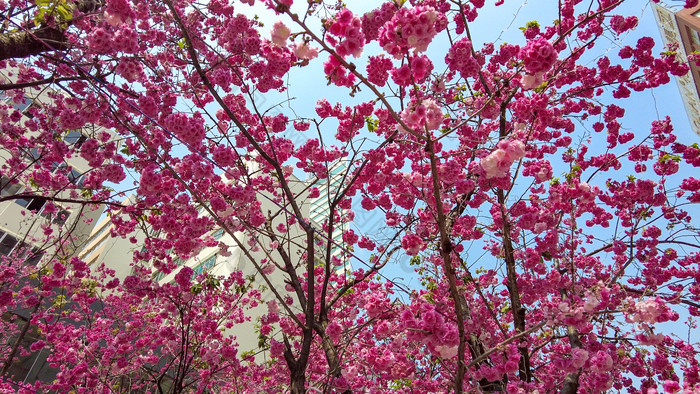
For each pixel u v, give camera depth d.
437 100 5.59
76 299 9.37
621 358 6.04
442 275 6.93
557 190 5.94
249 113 6.66
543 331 6.88
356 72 2.95
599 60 6.84
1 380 8.10
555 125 7.63
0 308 8.77
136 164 5.95
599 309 4.68
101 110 4.90
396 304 5.04
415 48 3.13
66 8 4.51
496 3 6.84
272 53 4.99
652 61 6.94
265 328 7.51
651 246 6.89
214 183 6.12
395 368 4.64
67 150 5.96
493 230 6.91
